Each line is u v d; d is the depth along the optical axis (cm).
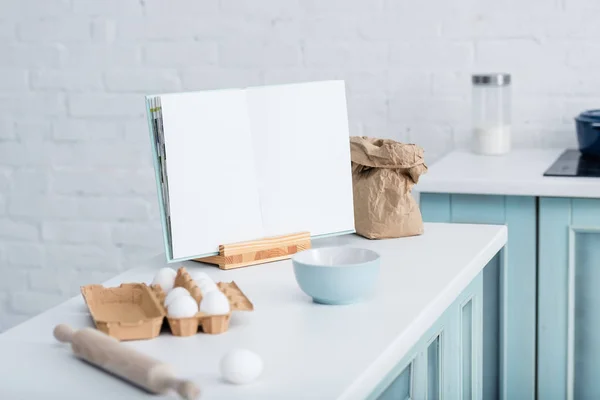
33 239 373
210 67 342
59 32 356
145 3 345
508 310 261
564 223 252
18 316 379
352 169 198
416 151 190
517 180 251
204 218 172
